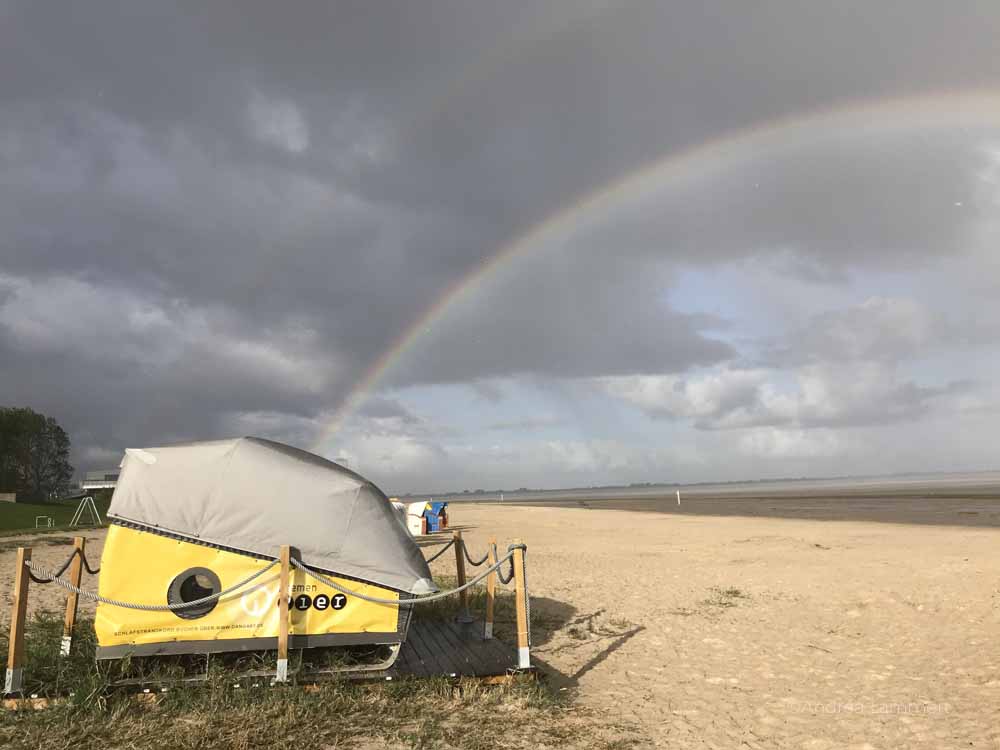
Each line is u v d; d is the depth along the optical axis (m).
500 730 6.52
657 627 11.61
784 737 6.53
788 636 10.88
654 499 114.75
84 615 12.12
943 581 15.27
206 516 7.61
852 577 16.34
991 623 11.26
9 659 6.95
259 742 5.98
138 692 6.91
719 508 63.78
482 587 15.05
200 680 7.08
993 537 26.28
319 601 7.62
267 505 7.70
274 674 7.23
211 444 7.87
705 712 7.26
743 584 15.80
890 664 9.12
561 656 9.78
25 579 7.11
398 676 7.62
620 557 21.86
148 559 7.46
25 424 106.25
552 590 15.28
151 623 7.32
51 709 6.57
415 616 11.13
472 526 41.19
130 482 7.60
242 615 7.49
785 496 98.69
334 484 7.91
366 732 6.32
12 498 74.50
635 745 6.27
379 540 7.92
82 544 8.69
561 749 6.12
